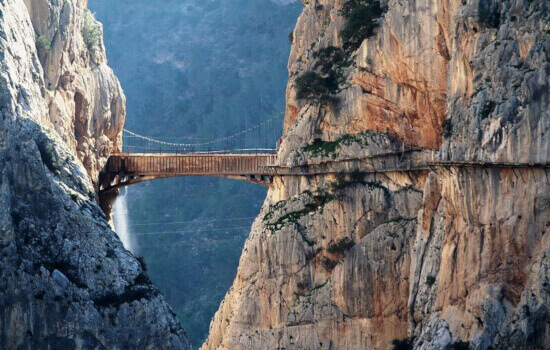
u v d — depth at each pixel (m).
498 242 169.62
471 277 173.75
